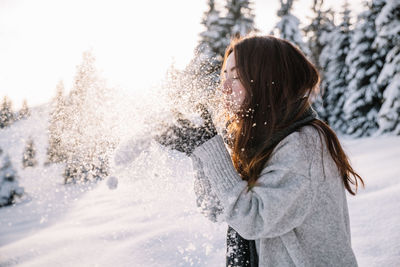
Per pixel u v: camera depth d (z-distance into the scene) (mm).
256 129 839
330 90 18641
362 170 5598
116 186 576
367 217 2664
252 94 844
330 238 808
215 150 765
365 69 16078
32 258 2574
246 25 14086
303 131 798
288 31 15922
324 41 20453
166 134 693
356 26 16391
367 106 16344
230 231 947
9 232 3402
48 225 3455
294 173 747
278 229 740
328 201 804
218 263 1915
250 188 791
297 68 869
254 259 872
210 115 813
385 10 12438
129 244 2533
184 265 1975
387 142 10883
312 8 21203
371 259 1926
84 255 2500
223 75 941
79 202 3586
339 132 18250
